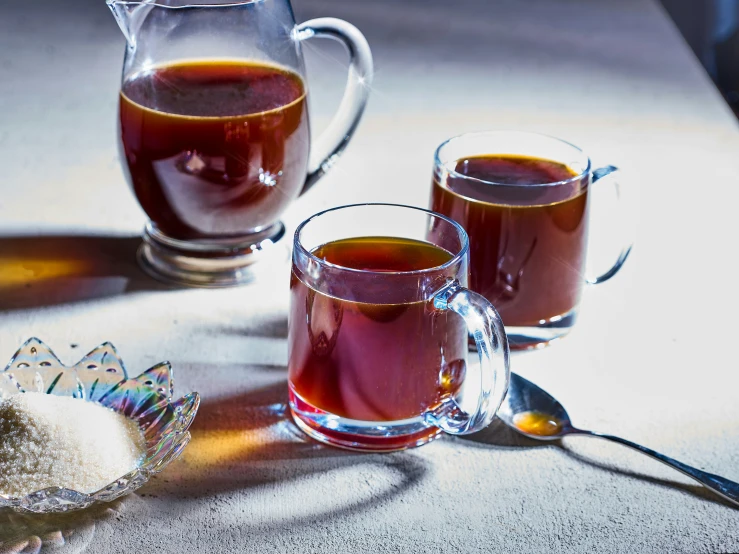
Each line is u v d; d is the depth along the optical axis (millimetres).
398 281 656
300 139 814
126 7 782
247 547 636
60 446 651
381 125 1052
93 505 654
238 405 724
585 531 649
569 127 1059
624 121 1077
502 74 1185
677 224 907
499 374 651
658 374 756
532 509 661
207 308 808
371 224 713
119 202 922
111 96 1098
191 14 783
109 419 678
